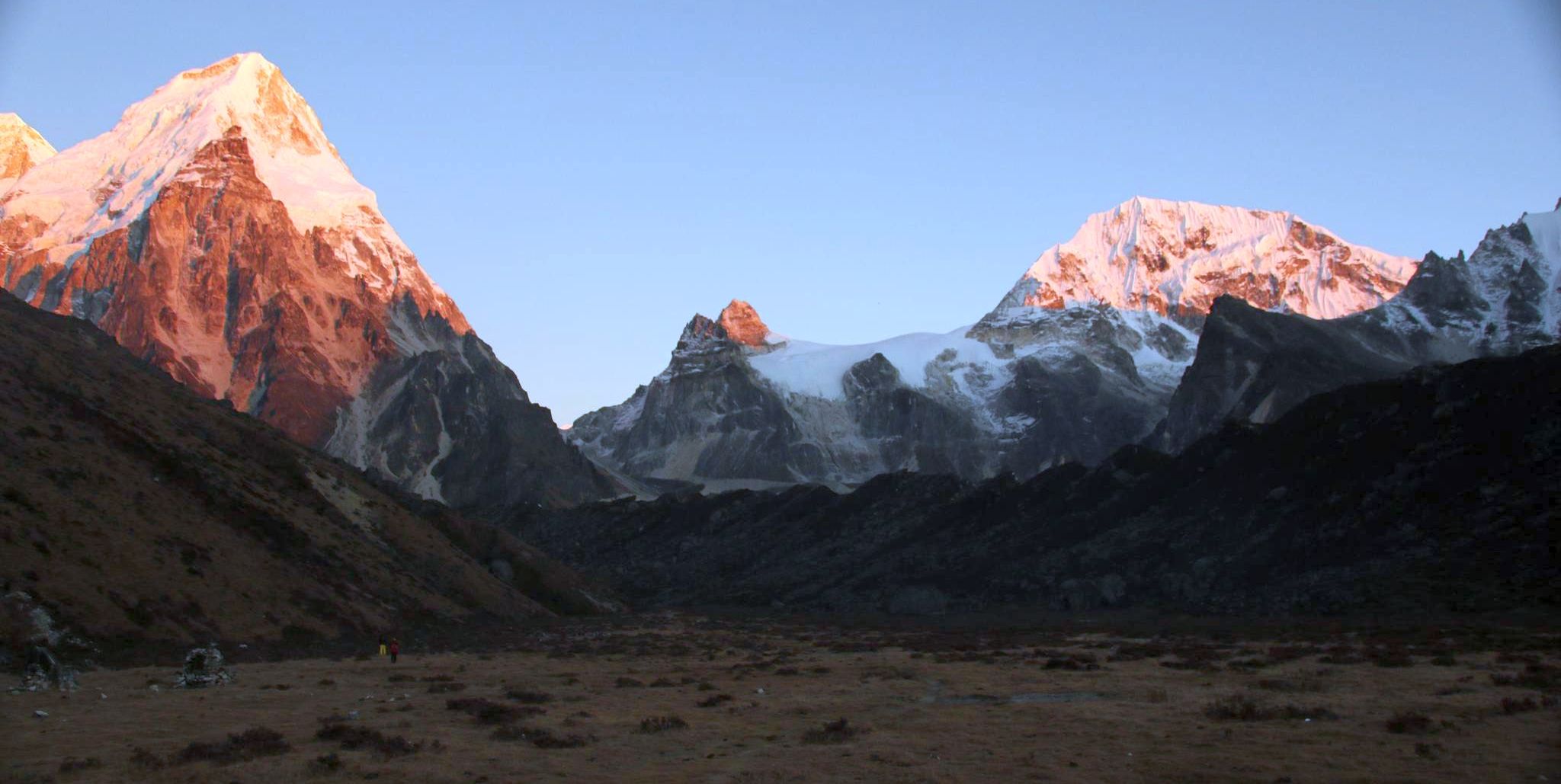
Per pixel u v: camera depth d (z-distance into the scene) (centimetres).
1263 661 7869
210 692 6638
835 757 4366
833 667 8425
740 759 4391
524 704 6172
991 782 3866
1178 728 4809
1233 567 14450
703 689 6994
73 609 7988
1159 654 8794
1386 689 6034
